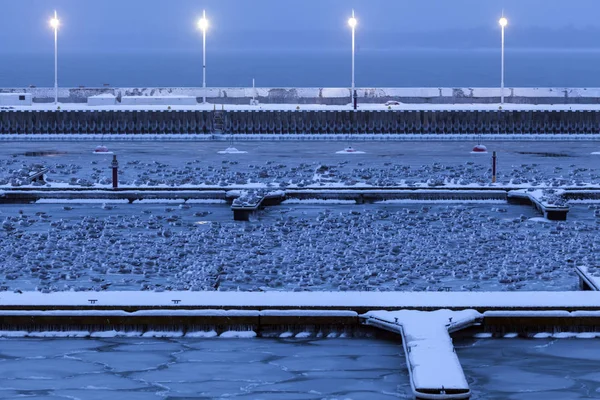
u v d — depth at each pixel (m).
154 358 30.44
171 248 44.28
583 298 32.47
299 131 96.88
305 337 31.94
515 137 94.56
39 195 55.62
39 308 31.94
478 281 39.22
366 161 75.81
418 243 45.53
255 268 40.50
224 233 47.47
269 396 28.03
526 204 55.25
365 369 29.66
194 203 55.44
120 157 79.25
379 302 32.19
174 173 68.00
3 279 39.12
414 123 96.75
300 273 39.47
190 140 94.25
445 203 55.75
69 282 38.69
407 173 67.69
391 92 110.12
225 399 27.84
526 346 31.30
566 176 67.81
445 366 28.06
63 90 111.75
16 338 31.83
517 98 109.81
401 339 31.50
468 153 81.94
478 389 28.45
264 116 96.75
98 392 28.25
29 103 103.19
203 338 31.91
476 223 50.12
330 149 85.31
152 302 32.16
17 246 44.81
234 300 32.38
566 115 96.69
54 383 28.80
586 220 51.16
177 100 103.06
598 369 29.70
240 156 79.56
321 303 32.06
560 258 42.66
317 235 47.06
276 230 47.97
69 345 31.31
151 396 28.03
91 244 44.91
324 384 28.72
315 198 56.00
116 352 30.84
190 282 37.03
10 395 28.05
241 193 54.91
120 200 55.75
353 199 56.00
